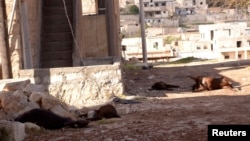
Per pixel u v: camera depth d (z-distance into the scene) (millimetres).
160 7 92500
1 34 11742
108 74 13109
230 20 72000
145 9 92125
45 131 8750
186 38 66500
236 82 16672
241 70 20859
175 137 7797
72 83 12828
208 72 21094
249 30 57125
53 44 16969
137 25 73000
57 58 16625
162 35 69562
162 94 14266
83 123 9133
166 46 56938
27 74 12688
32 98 10102
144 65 25469
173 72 22203
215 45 53938
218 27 57031
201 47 58438
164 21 82688
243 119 8961
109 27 20625
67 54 16719
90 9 24812
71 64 16438
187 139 7590
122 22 78562
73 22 17547
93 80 12977
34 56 15453
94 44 20828
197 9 91312
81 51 17656
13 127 7672
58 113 9930
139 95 13812
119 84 13203
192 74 20578
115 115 10281
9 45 12492
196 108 10906
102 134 8367
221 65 24781
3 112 9469
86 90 12906
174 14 90375
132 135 8148
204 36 61531
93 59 17016
